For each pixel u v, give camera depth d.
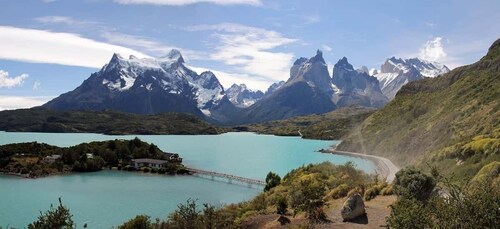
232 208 64.12
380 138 191.25
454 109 126.12
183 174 163.00
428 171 68.88
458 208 18.80
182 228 40.59
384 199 42.41
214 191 121.31
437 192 34.31
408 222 20.69
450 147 71.31
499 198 18.45
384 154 166.50
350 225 34.19
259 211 50.78
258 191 121.00
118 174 162.00
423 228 20.36
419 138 127.19
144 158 188.62
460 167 59.81
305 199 43.06
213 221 40.53
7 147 179.75
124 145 194.75
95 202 103.50
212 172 154.38
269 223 41.44
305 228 35.22
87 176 155.50
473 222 18.00
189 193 117.69
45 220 30.75
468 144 63.34
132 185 133.88
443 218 19.05
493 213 18.00
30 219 86.00
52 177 151.38
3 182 138.50
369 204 40.84
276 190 67.75
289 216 43.28
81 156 173.12
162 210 93.00
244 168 176.75
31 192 119.31
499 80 126.75
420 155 112.50
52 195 114.12
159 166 175.38
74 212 90.88
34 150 183.75
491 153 55.91
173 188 127.62
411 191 35.09
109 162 181.50
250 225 43.03
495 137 64.44
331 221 36.25
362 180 58.09
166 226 47.78
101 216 86.88
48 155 180.50
